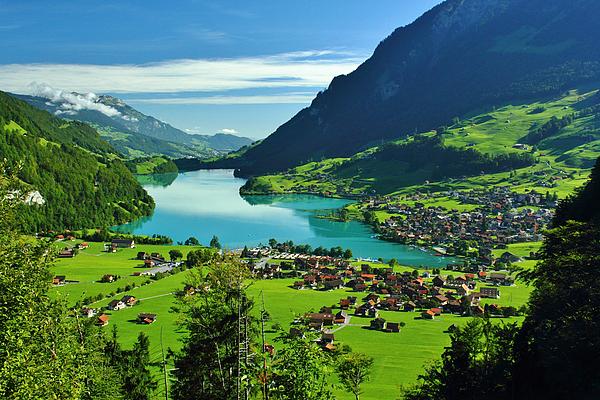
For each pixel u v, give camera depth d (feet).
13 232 86.94
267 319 98.84
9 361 68.90
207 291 99.35
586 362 98.99
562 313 108.78
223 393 93.25
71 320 100.78
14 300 77.97
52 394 73.67
